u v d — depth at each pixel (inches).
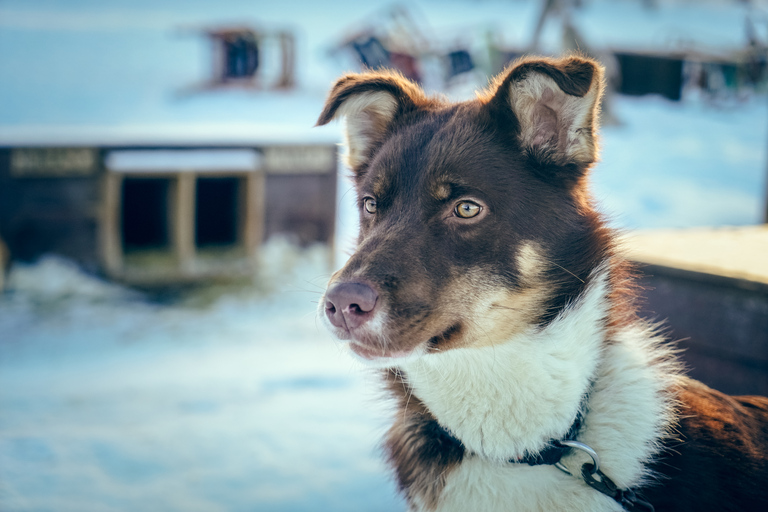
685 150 634.8
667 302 144.9
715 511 80.8
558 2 662.5
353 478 159.8
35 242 313.4
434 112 102.3
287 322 291.6
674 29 1321.4
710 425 87.4
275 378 228.5
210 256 335.3
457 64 670.5
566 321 87.8
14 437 179.3
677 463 83.3
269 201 344.5
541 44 695.1
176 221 326.3
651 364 94.3
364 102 107.3
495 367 87.7
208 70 1011.3
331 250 356.2
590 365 88.2
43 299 301.6
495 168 90.0
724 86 813.2
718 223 449.4
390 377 98.8
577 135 90.1
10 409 200.7
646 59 786.8
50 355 251.6
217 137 359.6
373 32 729.6
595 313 89.7
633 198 499.2
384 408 106.1
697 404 90.7
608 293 92.0
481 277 88.3
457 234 88.8
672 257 149.4
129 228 340.5
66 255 318.7
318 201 353.4
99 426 188.5
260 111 796.0
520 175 90.6
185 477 159.5
